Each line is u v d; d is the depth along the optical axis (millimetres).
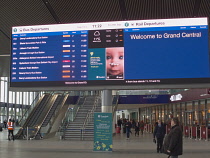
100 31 12914
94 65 12766
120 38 12719
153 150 13750
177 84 12172
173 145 6793
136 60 12523
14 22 15742
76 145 16422
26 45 13383
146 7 13516
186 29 12367
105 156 11594
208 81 12000
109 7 13680
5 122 43156
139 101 32781
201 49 12188
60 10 14367
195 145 16484
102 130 13039
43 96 27469
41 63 13180
